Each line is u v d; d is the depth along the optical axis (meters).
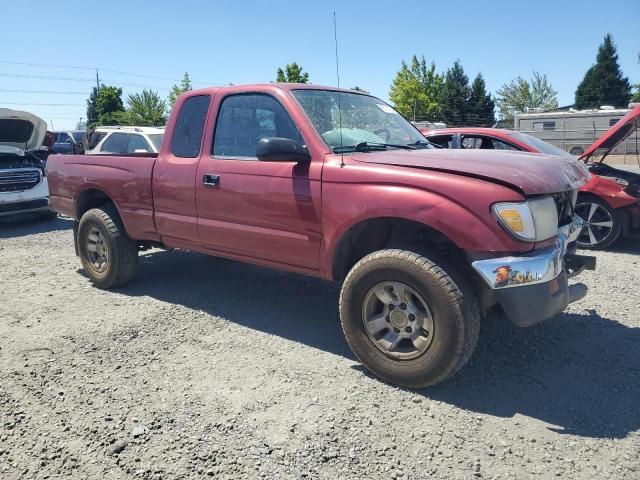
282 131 4.15
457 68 62.66
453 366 3.29
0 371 3.79
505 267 3.13
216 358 4.00
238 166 4.30
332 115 4.28
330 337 4.39
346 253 3.88
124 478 2.66
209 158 4.55
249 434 3.01
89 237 5.71
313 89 4.46
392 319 3.50
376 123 4.65
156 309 5.08
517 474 2.66
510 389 3.49
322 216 3.79
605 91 62.03
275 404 3.32
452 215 3.23
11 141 10.77
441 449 2.87
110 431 3.04
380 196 3.48
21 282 6.10
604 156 7.88
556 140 30.31
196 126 4.75
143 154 5.70
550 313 3.25
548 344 4.16
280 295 5.46
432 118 51.28
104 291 5.69
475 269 3.19
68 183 5.88
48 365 3.88
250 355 4.05
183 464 2.75
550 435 2.98
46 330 4.56
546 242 3.35
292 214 3.96
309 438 2.96
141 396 3.43
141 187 5.09
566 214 3.89
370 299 3.57
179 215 4.82
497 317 4.66
